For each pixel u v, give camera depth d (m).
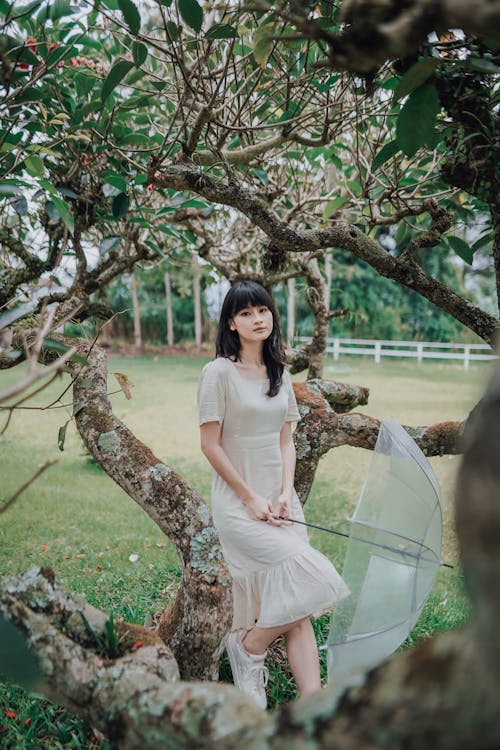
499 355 0.82
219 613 1.99
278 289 16.52
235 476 2.24
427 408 10.07
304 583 2.12
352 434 2.77
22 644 1.23
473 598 0.72
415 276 2.44
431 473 2.08
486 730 0.69
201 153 2.50
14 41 2.06
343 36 0.91
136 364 17.53
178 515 2.15
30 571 1.58
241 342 2.38
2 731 2.05
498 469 0.70
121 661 1.30
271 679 2.47
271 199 3.02
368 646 1.89
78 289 2.97
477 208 3.00
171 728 1.03
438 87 1.76
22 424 8.83
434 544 2.02
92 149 2.74
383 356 19.56
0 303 3.29
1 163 2.46
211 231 4.35
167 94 2.67
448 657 0.75
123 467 2.24
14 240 3.32
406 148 1.58
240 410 2.29
